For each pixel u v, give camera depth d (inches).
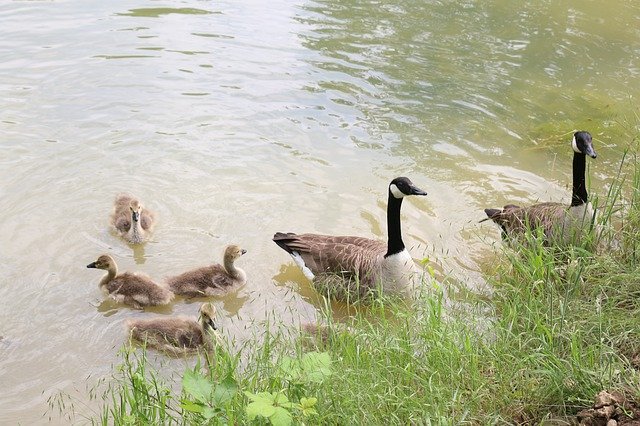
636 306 291.4
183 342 314.7
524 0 700.0
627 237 338.6
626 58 587.5
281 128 487.2
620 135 485.7
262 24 629.9
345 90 531.8
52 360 307.0
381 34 618.8
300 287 366.6
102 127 478.0
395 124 495.8
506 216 380.5
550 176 446.6
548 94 534.3
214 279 354.3
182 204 415.8
